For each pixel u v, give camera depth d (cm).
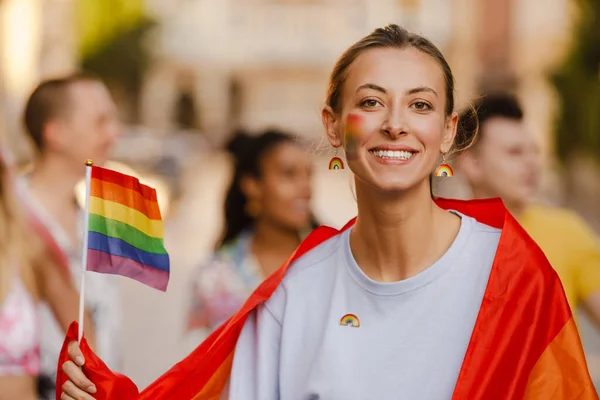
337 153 434
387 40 411
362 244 420
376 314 411
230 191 888
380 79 405
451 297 407
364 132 405
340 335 413
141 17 6222
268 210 877
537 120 3900
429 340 403
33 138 745
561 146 3516
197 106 10719
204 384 443
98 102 750
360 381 406
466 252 412
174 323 1493
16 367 641
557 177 3584
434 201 443
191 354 444
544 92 4378
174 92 10588
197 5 10806
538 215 693
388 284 409
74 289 681
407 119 403
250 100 11050
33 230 663
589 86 3416
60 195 736
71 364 439
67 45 4694
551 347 397
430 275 408
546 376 395
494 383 392
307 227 898
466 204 437
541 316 399
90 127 744
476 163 717
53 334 681
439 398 398
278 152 870
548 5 5247
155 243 446
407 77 405
